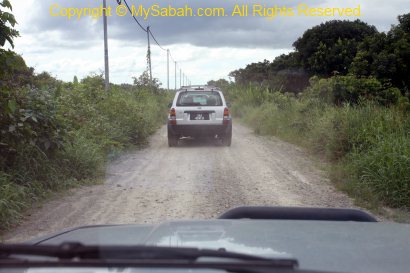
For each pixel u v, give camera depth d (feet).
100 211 23.68
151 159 40.63
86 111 43.11
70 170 30.25
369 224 9.16
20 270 6.18
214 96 48.65
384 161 27.81
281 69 121.80
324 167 35.53
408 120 34.88
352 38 102.32
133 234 8.23
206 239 7.56
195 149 47.09
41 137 26.48
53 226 21.12
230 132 48.62
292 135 53.42
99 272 6.01
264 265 5.41
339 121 39.50
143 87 100.63
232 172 34.30
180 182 30.83
